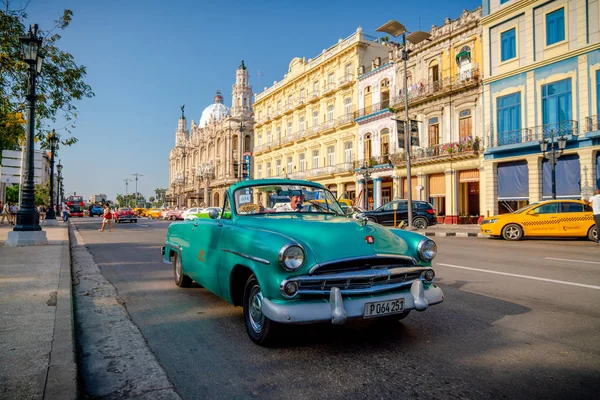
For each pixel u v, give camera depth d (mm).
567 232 13930
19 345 3275
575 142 19141
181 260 5914
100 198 156375
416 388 2793
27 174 11727
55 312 4258
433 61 27234
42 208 40969
